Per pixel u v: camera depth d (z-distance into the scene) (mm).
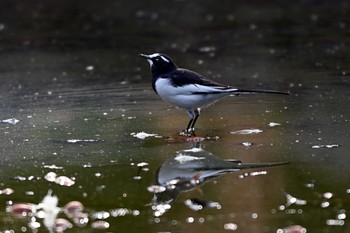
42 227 8727
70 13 28234
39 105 15180
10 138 12688
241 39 22953
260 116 13844
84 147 12047
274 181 10148
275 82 16844
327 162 10930
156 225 8664
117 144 12195
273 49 21234
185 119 13742
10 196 9781
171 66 12805
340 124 13078
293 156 11273
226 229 8484
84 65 19641
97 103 15250
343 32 23547
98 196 9711
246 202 9367
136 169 10836
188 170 10719
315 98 15156
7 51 21922
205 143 12125
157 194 9750
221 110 14406
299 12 27734
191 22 26172
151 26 25547
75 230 8594
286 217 8812
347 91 15719
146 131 12961
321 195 9547
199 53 20875
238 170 10672
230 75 17750
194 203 9367
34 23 26312
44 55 21188
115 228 8594
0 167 11062
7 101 15617
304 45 21672
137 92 16250
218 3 30172
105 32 24609
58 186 10156
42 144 12281
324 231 8336
